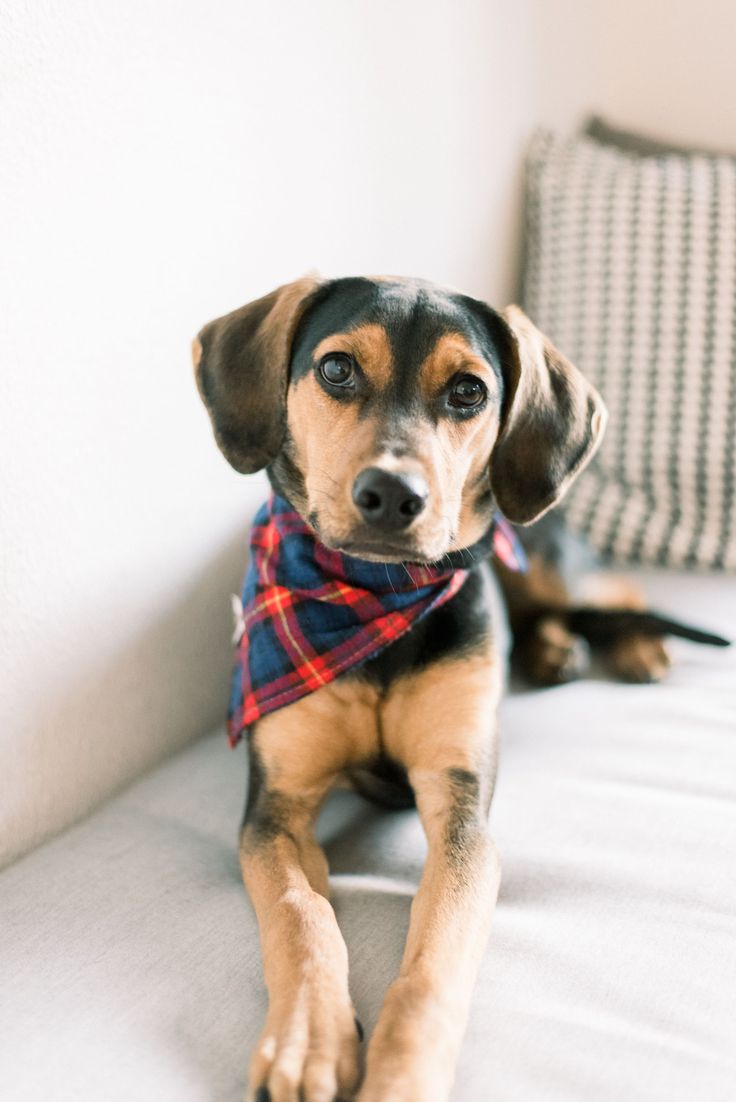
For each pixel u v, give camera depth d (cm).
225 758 139
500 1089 80
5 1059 82
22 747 113
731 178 195
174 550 137
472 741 118
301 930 90
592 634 175
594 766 131
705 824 116
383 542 100
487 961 95
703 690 153
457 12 180
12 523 109
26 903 104
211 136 132
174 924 100
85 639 121
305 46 147
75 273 114
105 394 121
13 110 103
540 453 124
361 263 168
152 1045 84
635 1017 88
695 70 217
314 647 119
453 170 189
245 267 143
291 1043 78
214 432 122
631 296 195
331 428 109
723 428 192
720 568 195
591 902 104
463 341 112
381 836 121
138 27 118
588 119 233
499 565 176
